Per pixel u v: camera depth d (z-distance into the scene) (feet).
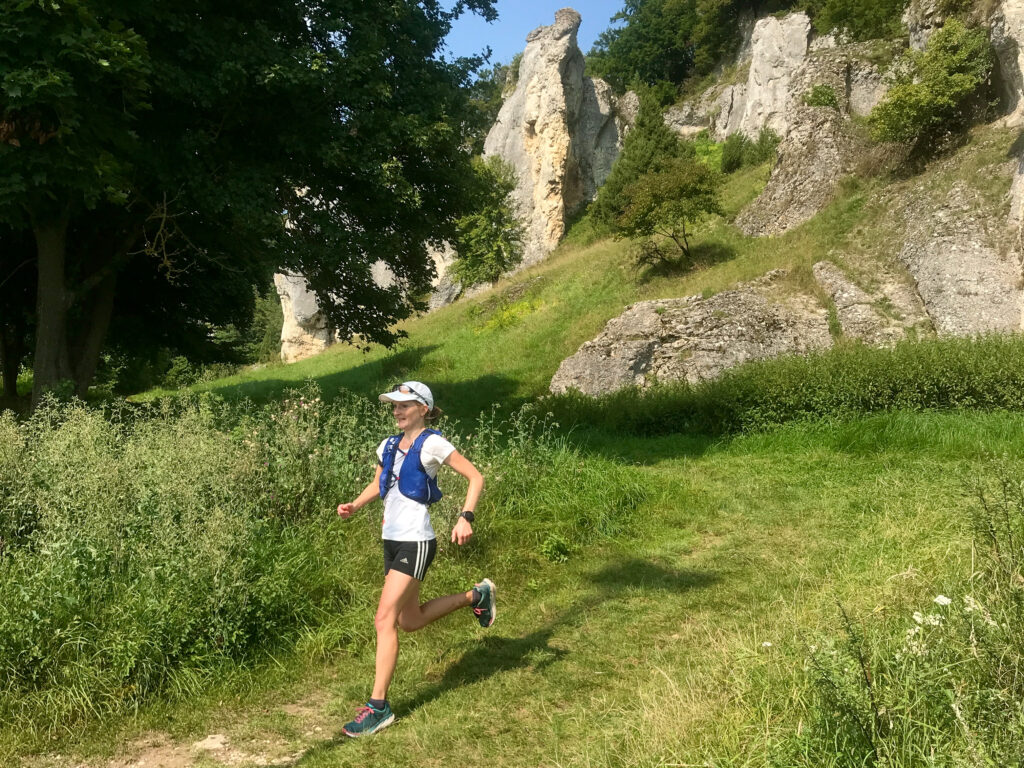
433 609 13.67
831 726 8.67
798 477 29.78
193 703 12.89
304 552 17.80
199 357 65.36
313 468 21.85
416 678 13.84
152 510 17.12
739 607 16.61
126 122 31.19
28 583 13.66
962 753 7.70
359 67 35.91
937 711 8.57
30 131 28.12
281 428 23.58
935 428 33.76
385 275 137.08
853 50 92.94
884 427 34.91
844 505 24.49
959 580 13.30
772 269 67.26
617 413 46.93
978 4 68.95
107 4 29.09
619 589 18.33
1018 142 58.90
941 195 62.18
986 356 39.24
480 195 48.37
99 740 11.71
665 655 14.11
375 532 20.06
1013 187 56.65
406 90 41.50
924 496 23.49
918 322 56.39
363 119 36.83
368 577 18.07
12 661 12.49
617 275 85.71
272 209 36.19
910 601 13.25
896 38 93.09
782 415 40.52
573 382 63.05
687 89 174.29
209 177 34.88
